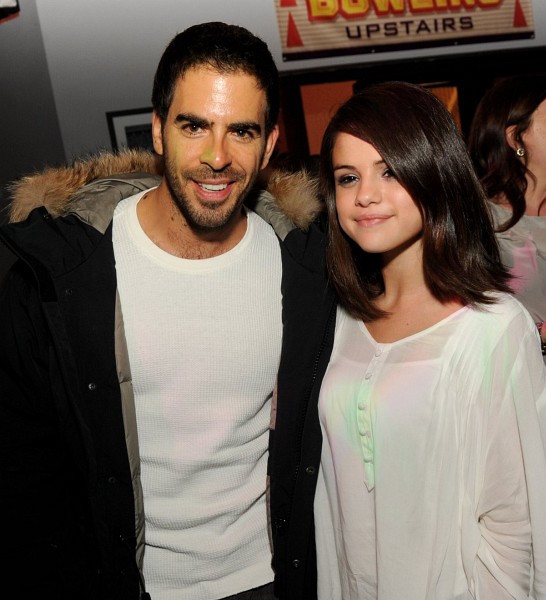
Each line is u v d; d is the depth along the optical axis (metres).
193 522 1.57
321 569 1.60
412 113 1.36
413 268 1.48
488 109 2.16
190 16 4.64
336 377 1.51
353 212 1.43
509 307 1.36
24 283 1.48
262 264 1.59
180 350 1.51
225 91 1.38
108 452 1.48
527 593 1.35
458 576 1.39
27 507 1.58
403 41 4.85
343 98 4.84
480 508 1.38
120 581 1.54
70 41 4.58
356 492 1.46
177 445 1.55
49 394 1.50
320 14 4.75
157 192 1.51
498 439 1.34
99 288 1.47
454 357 1.36
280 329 1.59
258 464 1.65
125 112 4.65
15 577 1.59
